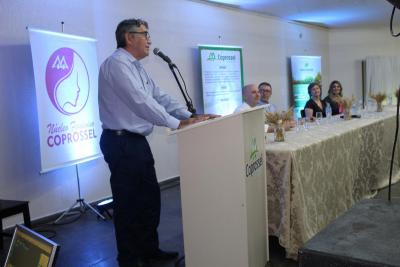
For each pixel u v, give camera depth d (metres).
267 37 7.00
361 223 0.94
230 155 1.72
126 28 2.20
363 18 7.83
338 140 2.91
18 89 3.37
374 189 3.80
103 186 4.11
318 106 5.03
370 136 3.63
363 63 9.45
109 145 2.21
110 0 4.18
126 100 2.10
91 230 3.25
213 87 5.47
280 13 6.93
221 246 1.80
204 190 1.80
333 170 2.84
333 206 2.83
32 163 3.47
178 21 5.08
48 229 3.32
